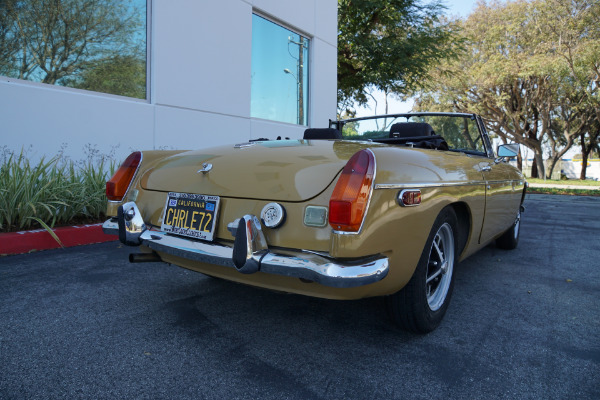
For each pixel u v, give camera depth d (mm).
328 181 1899
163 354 2043
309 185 1916
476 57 23688
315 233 1820
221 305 2727
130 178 2666
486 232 3209
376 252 1810
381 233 1811
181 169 2447
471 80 23672
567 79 21516
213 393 1728
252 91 7617
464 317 2660
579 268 3932
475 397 1756
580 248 4867
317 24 8906
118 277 3217
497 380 1895
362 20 13383
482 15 22719
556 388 1841
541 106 26375
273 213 1891
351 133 4004
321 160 2070
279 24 8062
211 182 2209
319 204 1846
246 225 1853
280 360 2025
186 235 2184
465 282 3445
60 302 2660
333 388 1793
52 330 2254
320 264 1738
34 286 2932
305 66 8836
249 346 2162
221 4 6652
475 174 2797
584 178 33750
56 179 4254
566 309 2836
